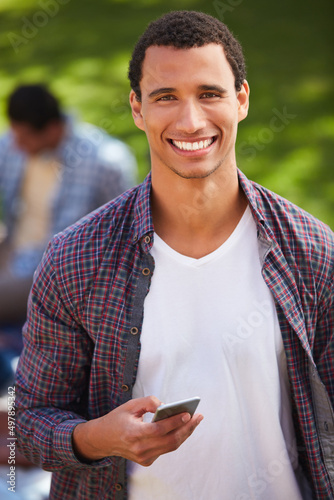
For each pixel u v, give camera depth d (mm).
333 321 2002
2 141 4441
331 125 7320
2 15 10117
